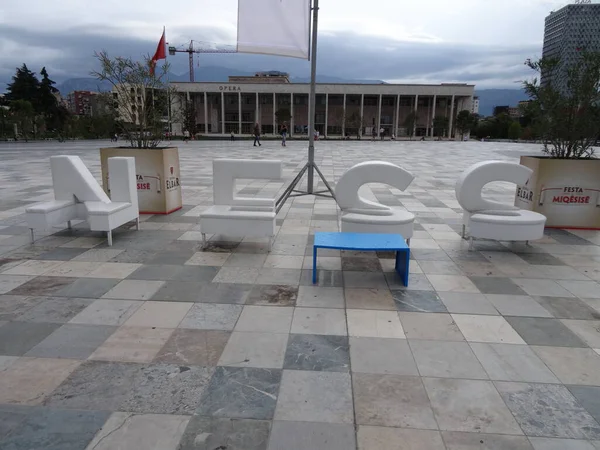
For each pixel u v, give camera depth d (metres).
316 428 2.69
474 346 3.74
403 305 4.57
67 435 2.60
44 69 59.62
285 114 75.94
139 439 2.58
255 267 5.69
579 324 4.18
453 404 2.95
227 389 3.07
